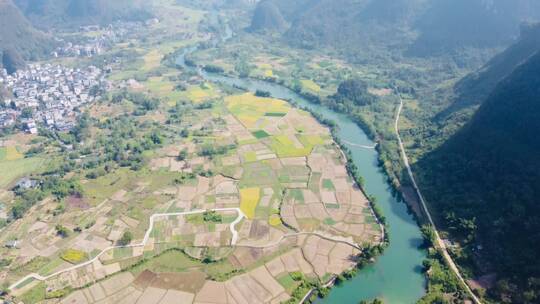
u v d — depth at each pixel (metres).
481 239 167.12
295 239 176.38
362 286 154.12
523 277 147.50
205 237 177.38
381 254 167.50
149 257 167.00
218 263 163.75
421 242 175.00
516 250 156.62
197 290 152.12
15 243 174.50
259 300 148.00
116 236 178.12
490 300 143.50
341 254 168.12
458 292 147.50
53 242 175.88
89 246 173.25
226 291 151.62
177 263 164.12
